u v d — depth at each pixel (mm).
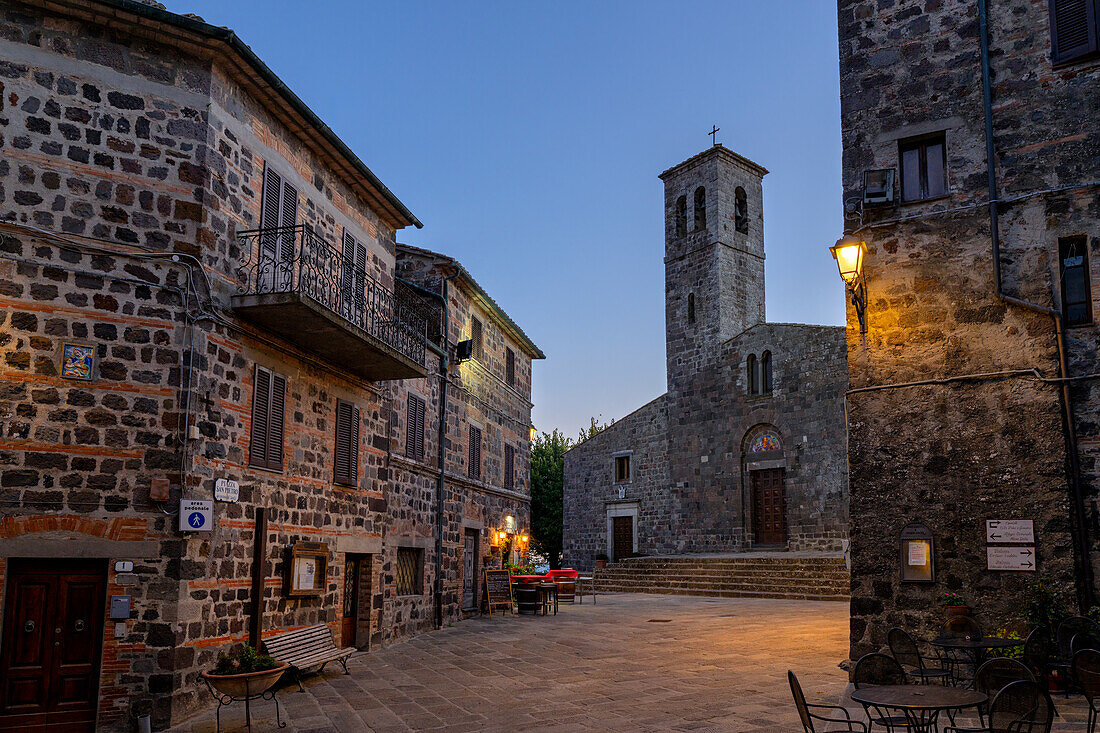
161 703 8391
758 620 17422
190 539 8875
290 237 11328
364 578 13422
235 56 9750
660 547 32562
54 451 8422
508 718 8430
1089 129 9570
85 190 8867
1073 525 9031
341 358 12195
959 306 10000
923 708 5215
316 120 11359
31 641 8234
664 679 10484
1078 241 9578
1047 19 9898
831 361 27719
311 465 11648
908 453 10008
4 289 8391
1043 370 9414
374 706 9062
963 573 9484
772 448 29266
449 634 15523
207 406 9320
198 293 9297
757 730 7719
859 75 10953
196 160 9469
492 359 20969
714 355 31625
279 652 9828
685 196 34500
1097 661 6637
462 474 18438
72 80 8938
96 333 8742
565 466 37438
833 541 26672
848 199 10797
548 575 23766
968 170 10148
